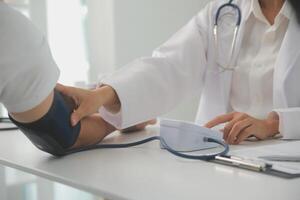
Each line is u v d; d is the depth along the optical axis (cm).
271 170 60
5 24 58
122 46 272
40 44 62
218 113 138
